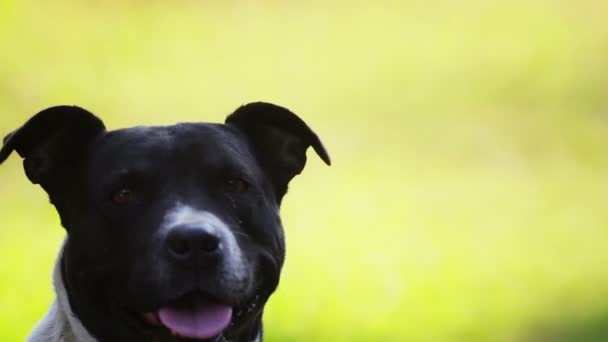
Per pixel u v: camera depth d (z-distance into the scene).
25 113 21.98
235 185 6.44
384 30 29.86
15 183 17.45
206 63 26.72
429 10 31.28
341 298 13.30
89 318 6.36
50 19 27.67
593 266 15.18
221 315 6.15
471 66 26.89
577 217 17.42
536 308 13.73
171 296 6.04
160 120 22.38
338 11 31.12
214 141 6.47
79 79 24.20
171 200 6.24
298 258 14.59
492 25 29.83
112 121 22.36
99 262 6.27
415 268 14.59
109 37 27.22
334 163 20.16
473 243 15.90
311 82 25.86
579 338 12.97
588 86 25.36
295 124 6.79
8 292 12.32
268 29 29.69
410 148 21.33
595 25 29.20
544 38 28.53
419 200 18.05
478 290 14.07
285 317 12.66
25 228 15.34
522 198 18.48
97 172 6.36
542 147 21.72
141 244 6.15
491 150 21.38
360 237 15.76
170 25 29.05
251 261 6.34
